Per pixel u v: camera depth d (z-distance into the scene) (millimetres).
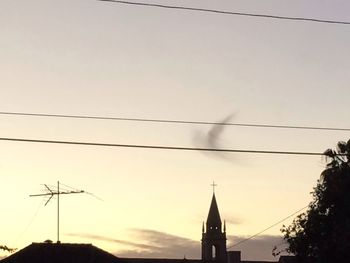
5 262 52500
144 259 92500
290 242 49281
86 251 53812
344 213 46500
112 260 54375
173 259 94375
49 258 52875
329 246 45875
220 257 127688
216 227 131375
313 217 48000
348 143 46531
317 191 48125
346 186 46375
